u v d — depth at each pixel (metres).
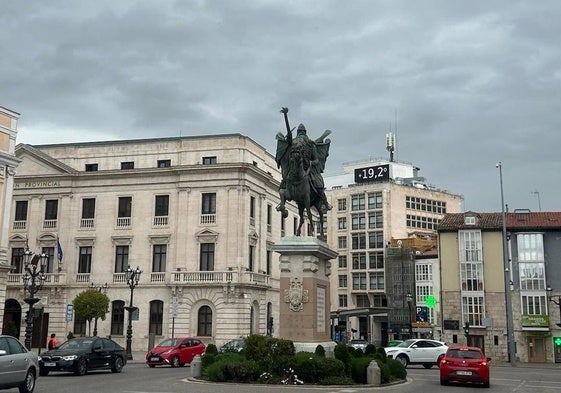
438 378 28.94
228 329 55.12
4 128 45.81
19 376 17.34
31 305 34.38
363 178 98.56
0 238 45.00
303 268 21.30
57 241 59.09
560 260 59.75
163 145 60.75
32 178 61.94
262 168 63.50
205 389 18.73
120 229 59.84
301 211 22.52
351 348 24.05
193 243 57.72
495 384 26.42
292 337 21.09
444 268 62.97
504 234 54.12
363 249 94.25
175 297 55.94
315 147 23.12
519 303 59.69
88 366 27.47
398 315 81.75
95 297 51.62
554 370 41.41
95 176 60.94
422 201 98.00
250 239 58.31
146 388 19.53
